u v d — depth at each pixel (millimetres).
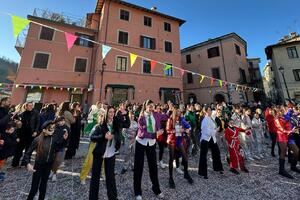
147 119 3789
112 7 19891
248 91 23625
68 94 18219
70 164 5555
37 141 3072
